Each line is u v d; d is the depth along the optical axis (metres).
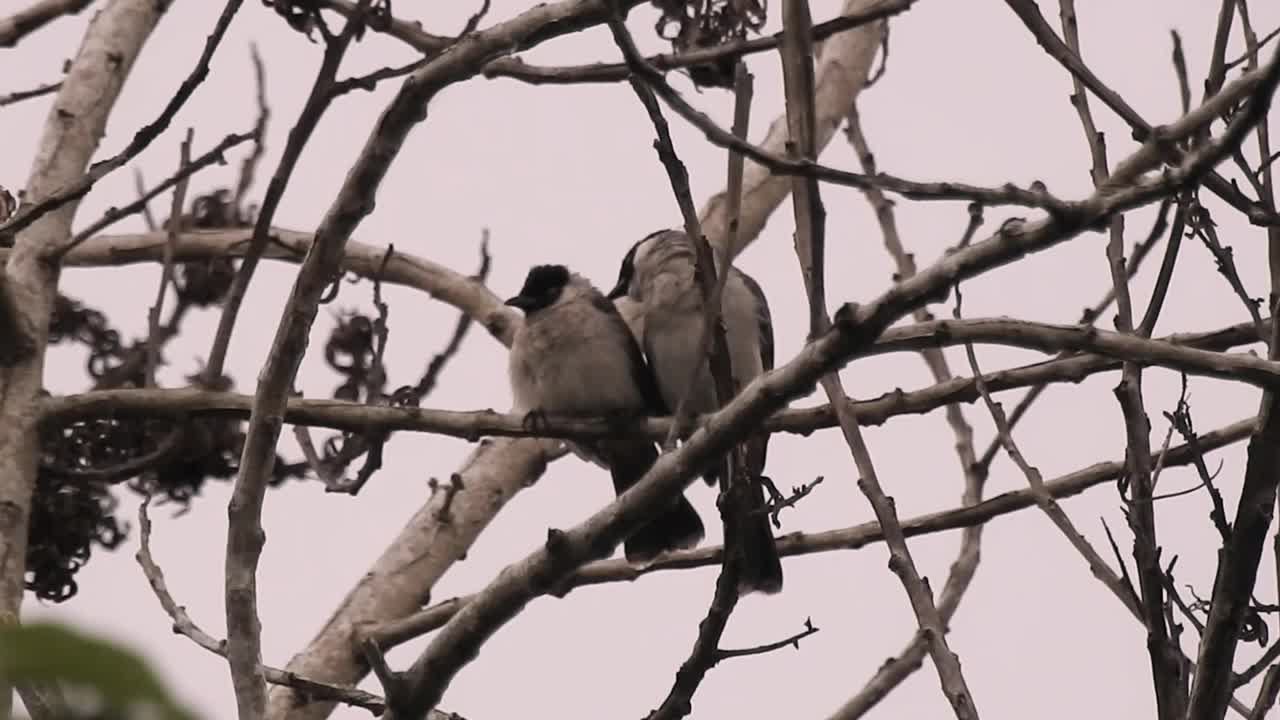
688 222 6.58
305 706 11.50
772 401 6.32
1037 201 5.71
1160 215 7.52
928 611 7.29
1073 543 7.50
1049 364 10.00
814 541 10.51
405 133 6.98
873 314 6.01
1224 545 6.95
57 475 10.88
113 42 11.16
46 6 11.72
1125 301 7.51
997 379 10.02
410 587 12.57
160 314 10.98
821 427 9.98
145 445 12.38
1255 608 7.48
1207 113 6.93
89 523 12.12
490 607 7.00
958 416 11.20
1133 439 7.22
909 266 11.60
